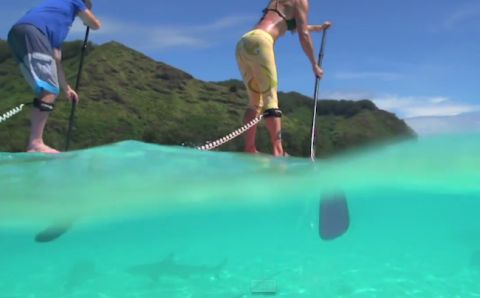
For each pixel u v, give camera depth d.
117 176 5.03
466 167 5.40
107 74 68.38
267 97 6.74
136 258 4.20
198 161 5.52
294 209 4.78
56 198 4.75
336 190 5.05
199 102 65.19
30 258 4.22
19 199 4.70
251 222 4.61
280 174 5.20
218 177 5.07
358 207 4.77
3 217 4.62
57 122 48.31
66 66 67.94
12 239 4.57
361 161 5.74
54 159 5.42
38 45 5.82
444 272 3.75
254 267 3.90
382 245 4.18
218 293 3.59
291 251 4.15
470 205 4.73
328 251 4.09
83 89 62.28
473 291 3.51
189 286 3.71
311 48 7.14
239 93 70.75
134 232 4.64
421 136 6.28
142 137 53.19
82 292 3.69
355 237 4.30
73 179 4.94
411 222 4.48
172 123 56.19
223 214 4.77
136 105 60.97
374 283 3.65
